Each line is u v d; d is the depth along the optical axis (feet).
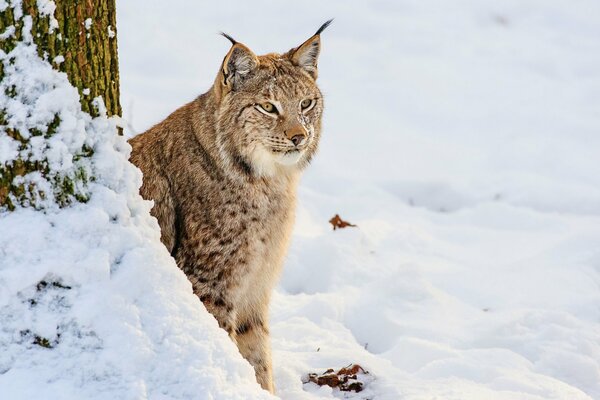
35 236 23.06
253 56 30.73
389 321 37.55
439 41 99.91
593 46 100.94
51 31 23.49
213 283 30.17
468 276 43.27
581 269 43.73
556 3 112.88
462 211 56.70
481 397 29.50
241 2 103.19
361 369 32.37
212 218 30.09
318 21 100.27
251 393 23.16
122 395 22.26
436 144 70.95
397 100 81.61
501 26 106.83
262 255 31.09
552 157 66.95
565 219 54.60
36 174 23.50
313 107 31.99
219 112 30.40
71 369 22.49
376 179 61.98
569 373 33.50
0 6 23.07
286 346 34.99
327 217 54.44
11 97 23.32
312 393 31.24
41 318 22.75
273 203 30.99
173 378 22.94
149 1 98.37
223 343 23.99
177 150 30.94
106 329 22.89
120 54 82.48
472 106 81.15
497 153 68.64
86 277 23.21
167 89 73.56
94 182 24.38
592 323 38.11
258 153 30.53
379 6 108.99
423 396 30.01
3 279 22.63
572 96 84.89
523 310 38.37
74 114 23.99
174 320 23.72
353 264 43.32
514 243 50.78
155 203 30.71
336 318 38.19
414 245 48.32
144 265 24.04
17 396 21.85
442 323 37.55
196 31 91.76
